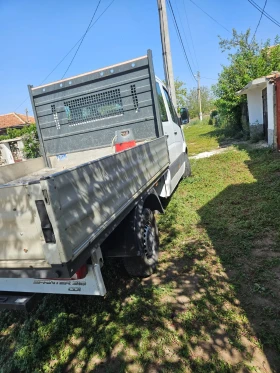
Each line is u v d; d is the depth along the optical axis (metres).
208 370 2.00
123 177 2.57
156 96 4.18
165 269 3.37
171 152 5.15
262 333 2.23
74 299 2.99
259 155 8.93
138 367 2.12
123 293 3.03
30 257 1.70
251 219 4.30
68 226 1.61
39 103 4.89
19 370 2.29
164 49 9.45
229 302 2.64
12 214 1.64
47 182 1.45
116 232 2.76
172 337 2.33
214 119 30.38
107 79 4.40
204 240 3.90
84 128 4.76
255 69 14.26
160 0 9.13
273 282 2.83
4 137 19.80
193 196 5.82
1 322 2.89
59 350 2.39
